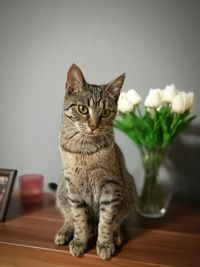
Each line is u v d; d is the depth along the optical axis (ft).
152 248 1.64
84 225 1.72
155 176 2.05
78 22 2.29
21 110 2.51
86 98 1.63
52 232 1.83
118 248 1.65
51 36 2.35
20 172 2.60
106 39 2.27
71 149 1.65
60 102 2.43
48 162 2.55
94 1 2.24
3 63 2.47
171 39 2.18
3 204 1.99
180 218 2.03
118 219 1.80
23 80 2.46
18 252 1.67
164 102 1.93
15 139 2.58
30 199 2.30
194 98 2.20
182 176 2.35
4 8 2.39
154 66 2.24
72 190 1.73
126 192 1.84
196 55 2.16
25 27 2.38
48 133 2.50
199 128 2.24
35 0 2.33
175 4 2.13
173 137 2.03
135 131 2.02
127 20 2.22
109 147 1.65
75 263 1.60
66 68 2.37
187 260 1.53
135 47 2.24
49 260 1.63
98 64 2.32
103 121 1.65
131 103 1.95
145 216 2.08
